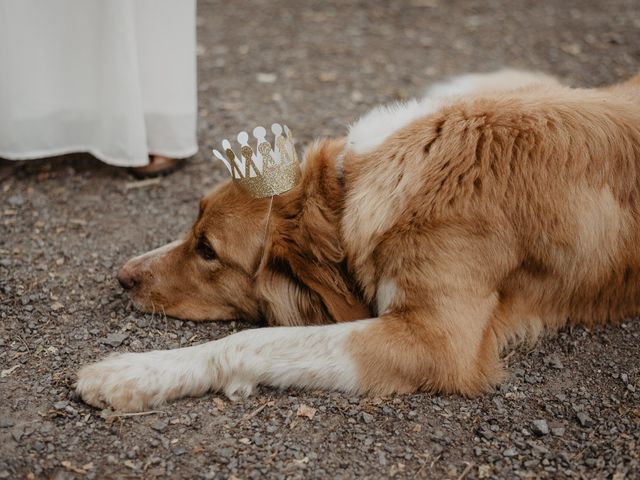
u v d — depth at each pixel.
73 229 5.73
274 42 9.52
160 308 4.79
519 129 4.33
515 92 4.84
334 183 4.39
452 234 4.14
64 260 5.34
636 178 4.51
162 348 4.52
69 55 5.82
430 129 4.39
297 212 4.38
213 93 8.04
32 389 4.13
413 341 4.11
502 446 3.91
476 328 4.21
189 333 4.69
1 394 4.08
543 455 3.85
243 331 4.32
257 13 10.58
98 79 5.90
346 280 4.43
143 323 4.74
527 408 4.20
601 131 4.40
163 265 4.77
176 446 3.81
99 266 5.30
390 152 4.37
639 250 4.65
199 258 4.66
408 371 4.12
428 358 4.11
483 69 8.84
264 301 4.58
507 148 4.27
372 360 4.12
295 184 4.35
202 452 3.77
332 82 8.41
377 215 4.22
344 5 10.98
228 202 4.46
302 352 4.19
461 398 4.21
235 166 4.27
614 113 4.52
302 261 4.39
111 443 3.81
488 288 4.27
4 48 5.64
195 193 6.29
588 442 3.94
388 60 9.08
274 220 4.38
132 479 3.60
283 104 7.82
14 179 6.30
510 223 4.23
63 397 4.10
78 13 5.68
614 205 4.45
